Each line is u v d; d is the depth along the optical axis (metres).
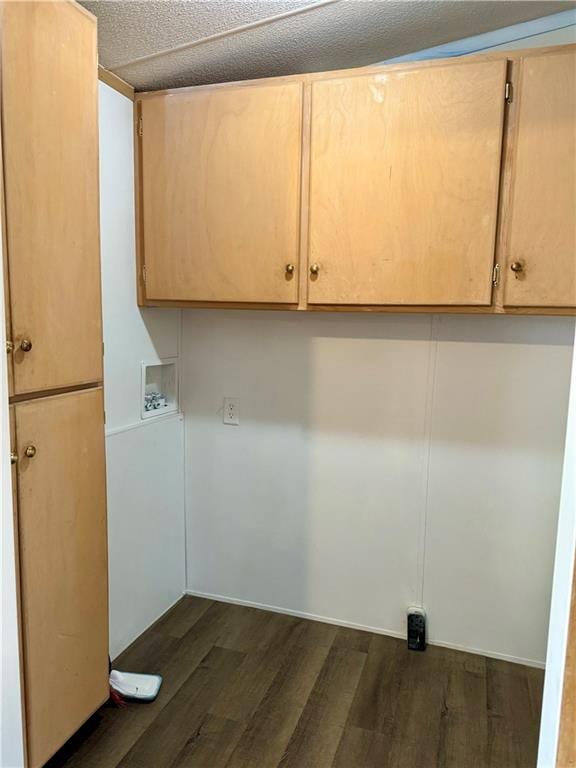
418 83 1.54
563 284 1.49
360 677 1.88
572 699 0.72
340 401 2.13
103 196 1.78
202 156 1.81
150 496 2.15
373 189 1.62
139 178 1.91
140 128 1.88
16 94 1.13
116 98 1.81
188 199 1.85
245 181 1.76
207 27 1.54
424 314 1.93
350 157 1.64
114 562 1.95
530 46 1.64
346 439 2.14
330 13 1.50
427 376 1.99
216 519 2.38
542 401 1.86
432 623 2.09
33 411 1.24
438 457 2.01
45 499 1.29
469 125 1.52
